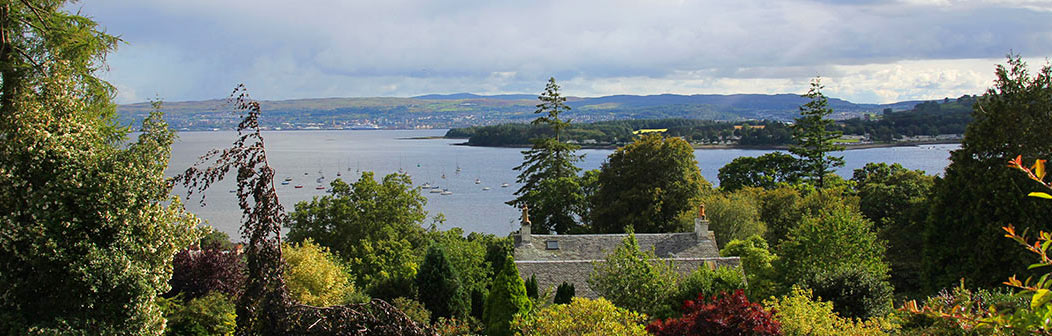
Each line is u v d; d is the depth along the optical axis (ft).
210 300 77.51
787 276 103.24
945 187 110.93
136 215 53.83
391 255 132.87
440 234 170.71
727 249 127.54
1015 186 99.60
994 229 100.37
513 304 86.99
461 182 554.87
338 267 103.24
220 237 154.61
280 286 41.09
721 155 599.16
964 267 105.19
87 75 70.90
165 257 56.29
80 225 51.29
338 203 154.71
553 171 226.38
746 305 62.18
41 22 67.31
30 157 51.16
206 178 39.75
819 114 243.40
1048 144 100.99
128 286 52.24
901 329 67.77
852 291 87.51
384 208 156.66
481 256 139.33
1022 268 97.14
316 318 41.34
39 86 56.13
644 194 182.09
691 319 63.82
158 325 55.42
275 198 40.91
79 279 50.01
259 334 41.16
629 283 91.61
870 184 216.33
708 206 161.79
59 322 49.65
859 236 104.88
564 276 108.17
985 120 106.11
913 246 144.56
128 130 77.87
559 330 62.59
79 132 56.03
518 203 232.32
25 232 48.65
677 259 110.52
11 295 48.93
